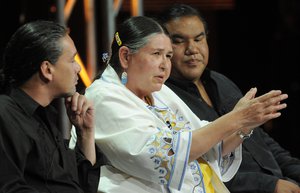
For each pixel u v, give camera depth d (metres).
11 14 11.48
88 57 11.79
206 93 8.90
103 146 6.98
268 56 16.52
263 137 9.32
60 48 6.39
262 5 16.41
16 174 5.96
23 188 5.95
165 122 7.38
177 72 8.55
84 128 6.85
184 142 6.84
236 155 7.74
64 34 6.48
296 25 16.30
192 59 8.46
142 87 7.22
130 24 7.21
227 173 7.73
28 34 6.35
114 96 7.07
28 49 6.31
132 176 7.07
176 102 7.68
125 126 6.95
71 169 6.58
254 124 6.93
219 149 7.48
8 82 6.41
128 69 7.21
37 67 6.33
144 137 6.88
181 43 8.48
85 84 10.69
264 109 6.87
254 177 8.27
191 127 7.55
